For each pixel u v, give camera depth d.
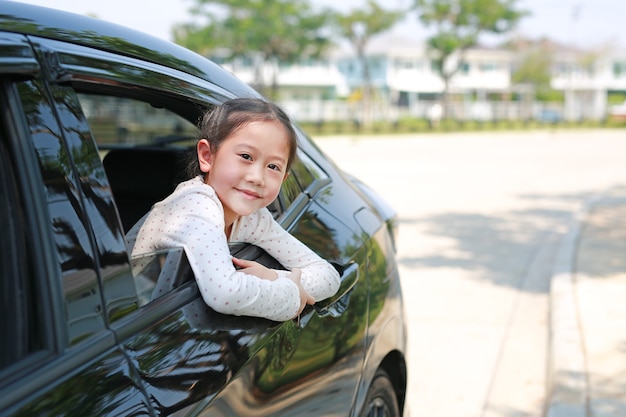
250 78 52.31
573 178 17.06
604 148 28.66
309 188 2.63
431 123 46.31
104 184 1.61
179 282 1.83
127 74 1.84
